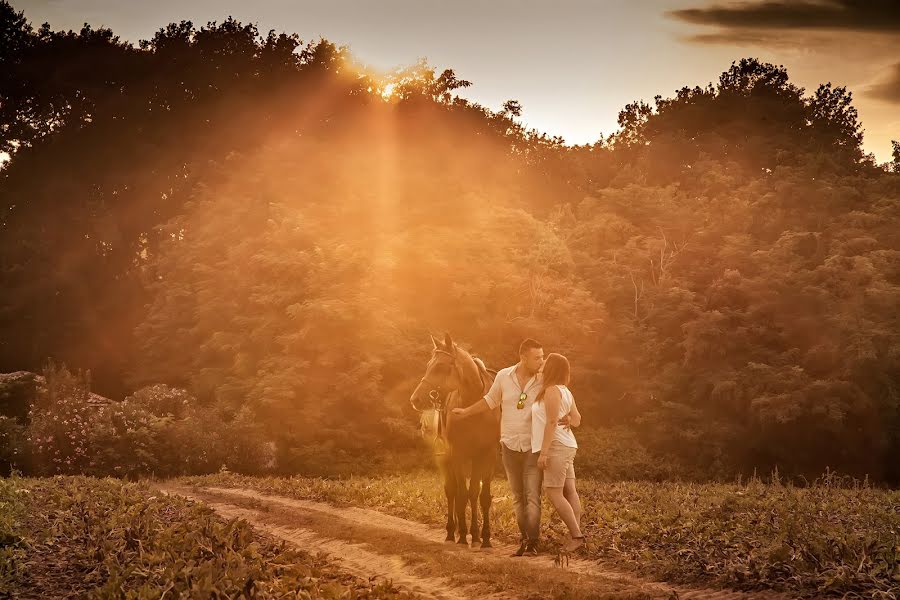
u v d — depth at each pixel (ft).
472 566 26.68
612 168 162.50
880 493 46.34
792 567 23.47
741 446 98.99
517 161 163.63
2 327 150.51
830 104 165.89
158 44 164.45
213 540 27.84
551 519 35.86
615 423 107.96
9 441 76.38
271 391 88.33
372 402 91.56
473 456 31.68
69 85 156.56
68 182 152.97
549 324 103.71
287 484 59.16
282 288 97.30
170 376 120.47
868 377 93.86
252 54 163.43
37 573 25.38
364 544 32.58
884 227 106.73
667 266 113.09
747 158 147.64
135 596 21.02
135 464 77.05
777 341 103.45
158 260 133.49
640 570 26.02
